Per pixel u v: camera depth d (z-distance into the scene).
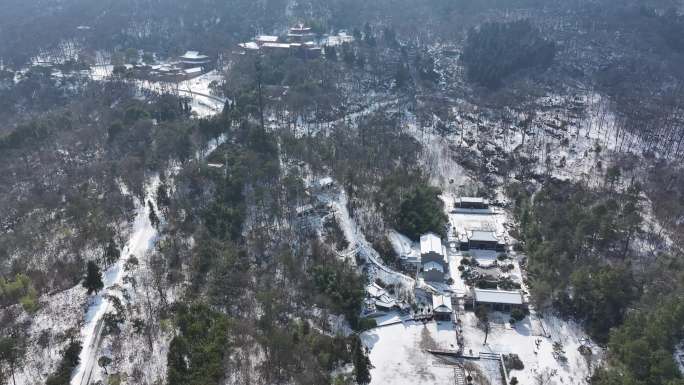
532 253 186.38
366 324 156.38
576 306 164.38
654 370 127.06
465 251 195.88
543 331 158.25
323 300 159.75
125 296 158.50
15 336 141.12
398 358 147.50
